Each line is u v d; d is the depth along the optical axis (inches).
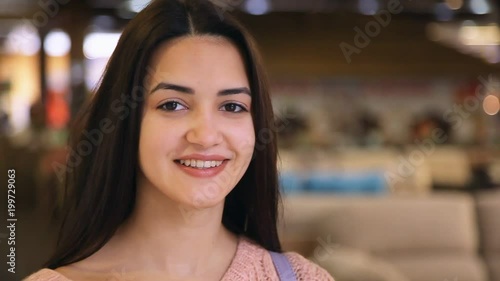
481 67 225.9
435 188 182.9
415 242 113.9
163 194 40.1
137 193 41.0
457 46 225.0
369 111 256.7
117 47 39.4
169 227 40.6
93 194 40.4
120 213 40.9
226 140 38.4
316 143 245.3
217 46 38.9
